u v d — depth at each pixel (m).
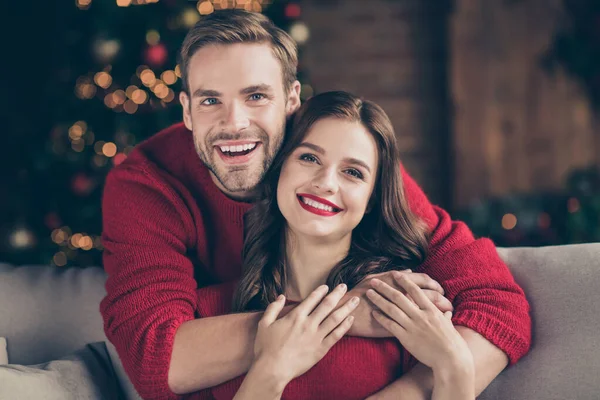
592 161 3.73
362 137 1.35
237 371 1.31
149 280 1.39
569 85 3.71
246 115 1.44
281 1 2.91
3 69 3.66
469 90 3.75
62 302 1.59
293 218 1.35
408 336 1.27
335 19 3.96
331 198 1.32
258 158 1.47
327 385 1.30
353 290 1.35
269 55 1.46
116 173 1.61
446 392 1.24
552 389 1.36
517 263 1.54
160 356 1.31
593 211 2.92
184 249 1.55
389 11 3.90
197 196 1.61
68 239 2.93
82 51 2.93
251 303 1.43
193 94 1.47
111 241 1.55
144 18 2.80
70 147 2.92
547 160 3.76
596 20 3.61
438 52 3.87
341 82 3.96
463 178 3.78
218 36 1.43
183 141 1.65
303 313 1.28
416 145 3.92
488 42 3.73
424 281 1.36
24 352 1.53
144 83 2.83
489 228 3.09
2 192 3.57
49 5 3.66
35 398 1.28
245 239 1.51
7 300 1.56
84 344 1.56
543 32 3.71
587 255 1.49
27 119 3.67
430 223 1.54
